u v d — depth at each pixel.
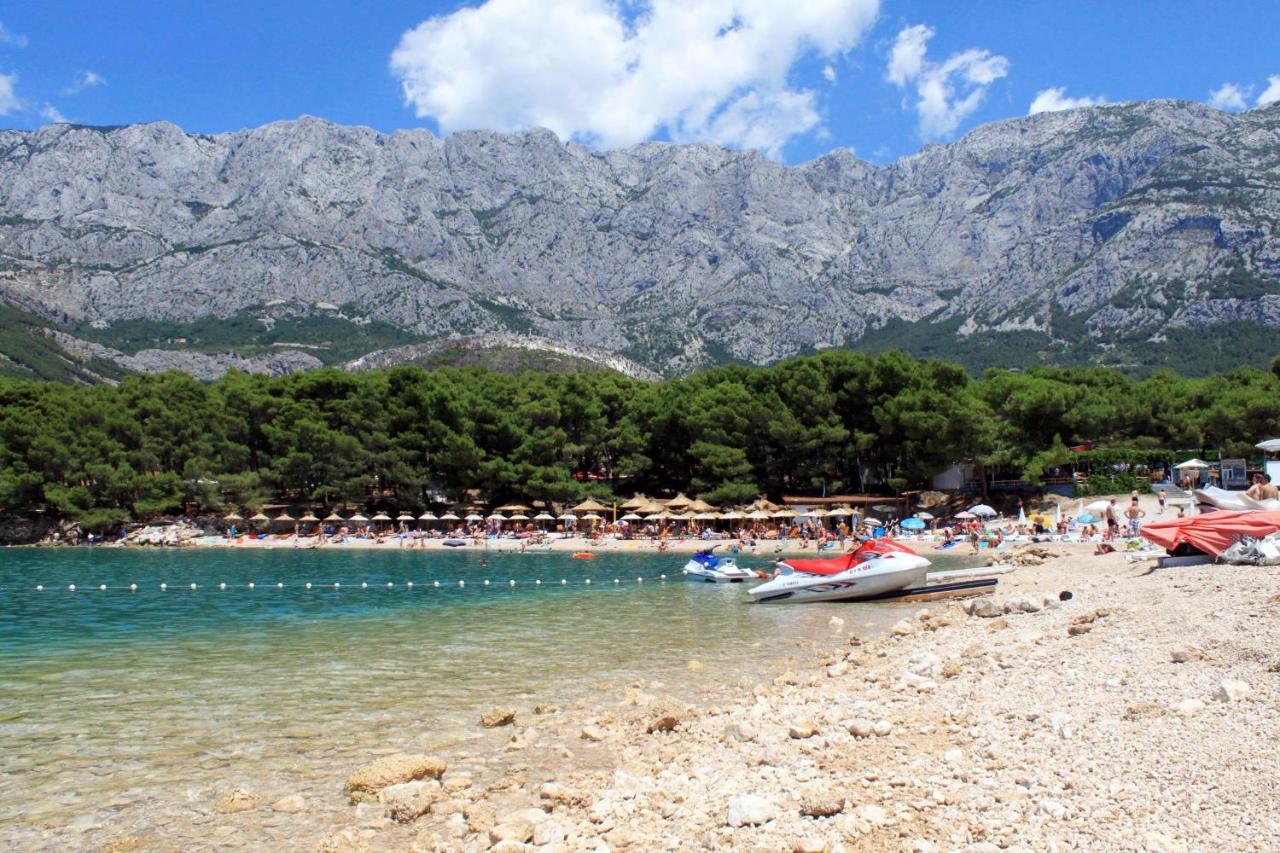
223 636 29.95
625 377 120.94
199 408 96.31
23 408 92.81
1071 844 8.70
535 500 91.44
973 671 18.31
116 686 21.33
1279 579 22.66
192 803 12.75
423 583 50.00
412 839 11.01
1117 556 45.38
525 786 13.06
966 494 91.06
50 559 68.56
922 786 10.97
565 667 23.52
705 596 42.22
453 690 20.61
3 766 14.66
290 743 15.97
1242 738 11.04
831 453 93.75
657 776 12.79
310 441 90.25
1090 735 12.23
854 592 37.34
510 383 107.56
